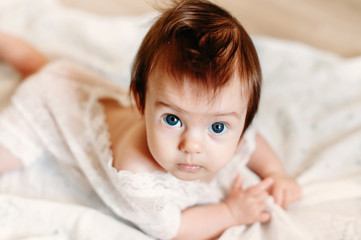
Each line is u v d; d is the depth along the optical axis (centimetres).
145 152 79
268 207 89
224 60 62
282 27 167
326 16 174
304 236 81
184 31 64
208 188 89
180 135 67
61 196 96
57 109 97
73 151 93
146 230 84
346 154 103
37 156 101
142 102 72
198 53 61
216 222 85
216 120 65
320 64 131
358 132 106
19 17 143
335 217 86
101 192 89
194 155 67
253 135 95
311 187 95
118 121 91
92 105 96
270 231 84
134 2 171
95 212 86
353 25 170
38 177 100
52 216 86
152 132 68
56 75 103
